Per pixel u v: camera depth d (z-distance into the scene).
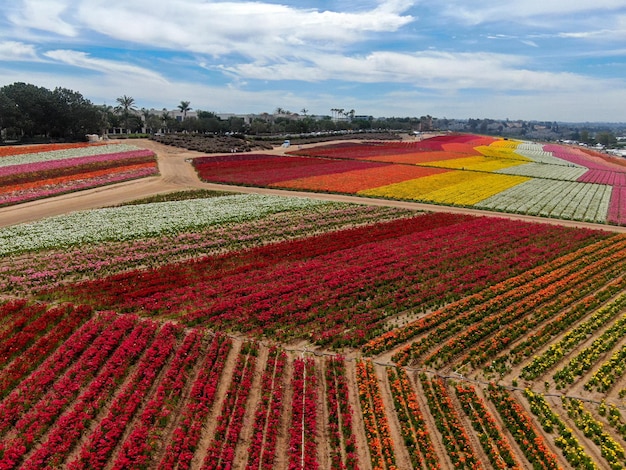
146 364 22.22
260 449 18.06
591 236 47.19
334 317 28.41
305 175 78.50
